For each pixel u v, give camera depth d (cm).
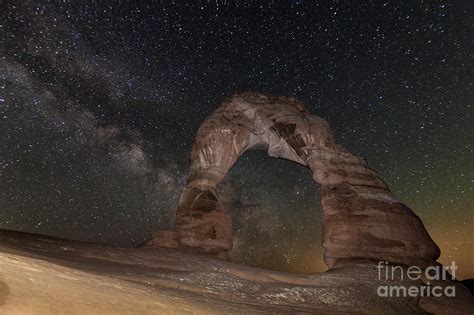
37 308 276
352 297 928
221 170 1728
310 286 965
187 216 1616
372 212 1434
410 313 952
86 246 986
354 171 1587
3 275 327
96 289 389
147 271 769
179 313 399
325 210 1490
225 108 1856
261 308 625
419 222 1462
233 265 1047
